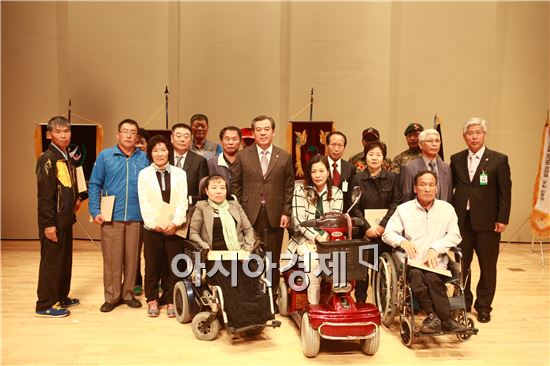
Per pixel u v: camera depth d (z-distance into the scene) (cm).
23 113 747
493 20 735
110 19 737
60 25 737
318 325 341
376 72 745
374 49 742
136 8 736
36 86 743
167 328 406
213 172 481
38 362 341
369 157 446
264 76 747
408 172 432
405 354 359
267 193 434
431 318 356
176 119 751
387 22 740
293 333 397
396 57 743
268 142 434
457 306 364
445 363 346
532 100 742
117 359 347
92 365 338
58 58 741
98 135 644
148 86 744
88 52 740
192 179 464
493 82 741
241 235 416
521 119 745
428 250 384
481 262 431
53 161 421
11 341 378
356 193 379
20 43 739
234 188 444
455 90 745
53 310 428
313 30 741
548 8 732
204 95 748
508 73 741
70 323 415
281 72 746
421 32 740
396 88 746
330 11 739
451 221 393
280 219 439
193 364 340
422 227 395
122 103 745
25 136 748
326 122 625
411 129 525
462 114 747
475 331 356
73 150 641
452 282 376
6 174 752
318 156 408
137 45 740
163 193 432
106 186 449
